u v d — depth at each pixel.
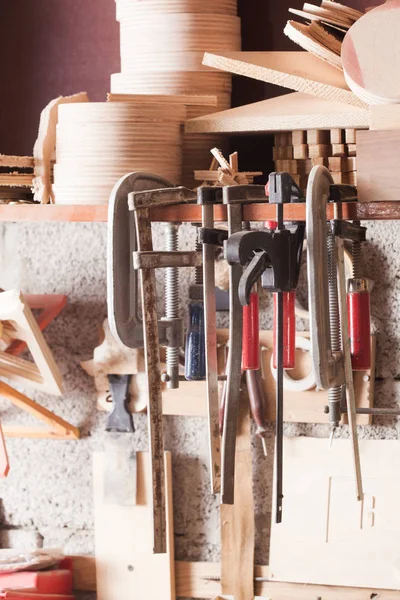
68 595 2.63
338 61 2.15
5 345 2.60
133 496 2.65
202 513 2.66
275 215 1.92
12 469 2.77
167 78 2.39
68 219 2.22
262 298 2.56
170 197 1.91
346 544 2.53
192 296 2.10
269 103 2.29
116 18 2.54
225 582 2.60
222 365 2.56
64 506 2.75
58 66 2.76
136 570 2.66
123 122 2.20
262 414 2.52
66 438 2.70
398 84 1.97
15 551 2.70
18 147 2.79
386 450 2.51
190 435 2.65
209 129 2.25
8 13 2.78
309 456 2.55
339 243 1.92
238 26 2.46
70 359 2.71
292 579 2.56
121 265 1.92
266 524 2.62
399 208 1.89
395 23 1.97
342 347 1.92
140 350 2.62
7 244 2.72
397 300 2.49
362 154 1.89
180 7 2.38
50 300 2.64
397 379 2.51
